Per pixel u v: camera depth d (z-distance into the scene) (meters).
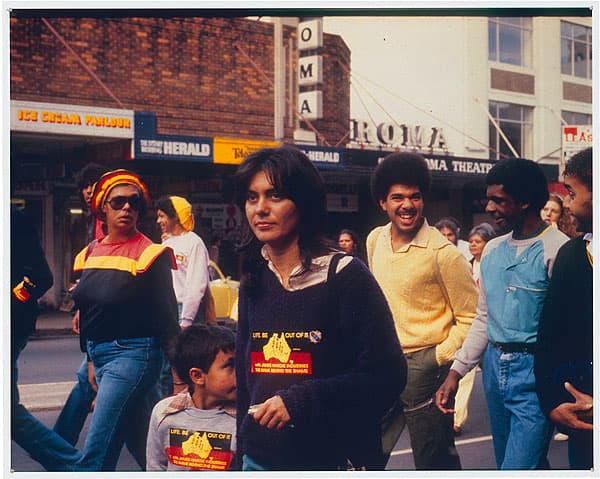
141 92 14.44
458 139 16.80
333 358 2.62
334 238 7.03
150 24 14.48
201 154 13.68
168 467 3.47
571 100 18.33
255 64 15.20
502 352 3.40
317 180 2.68
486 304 3.59
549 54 17.84
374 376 2.58
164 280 3.96
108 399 3.89
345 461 2.69
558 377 3.09
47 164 14.24
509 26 17.50
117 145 13.43
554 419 3.10
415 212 3.73
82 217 14.98
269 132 15.65
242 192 2.71
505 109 17.48
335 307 2.61
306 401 2.53
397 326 3.72
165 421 3.46
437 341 3.69
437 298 3.70
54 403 6.84
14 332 4.21
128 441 4.06
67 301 14.42
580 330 3.08
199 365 3.39
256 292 2.70
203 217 14.88
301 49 15.88
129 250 3.99
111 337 3.95
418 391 3.68
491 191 3.50
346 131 16.56
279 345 2.63
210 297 5.71
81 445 5.38
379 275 3.78
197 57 14.95
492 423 3.54
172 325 3.94
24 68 13.33
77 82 13.81
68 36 13.76
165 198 5.54
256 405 2.65
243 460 2.75
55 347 10.80
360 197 13.02
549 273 3.36
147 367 3.94
